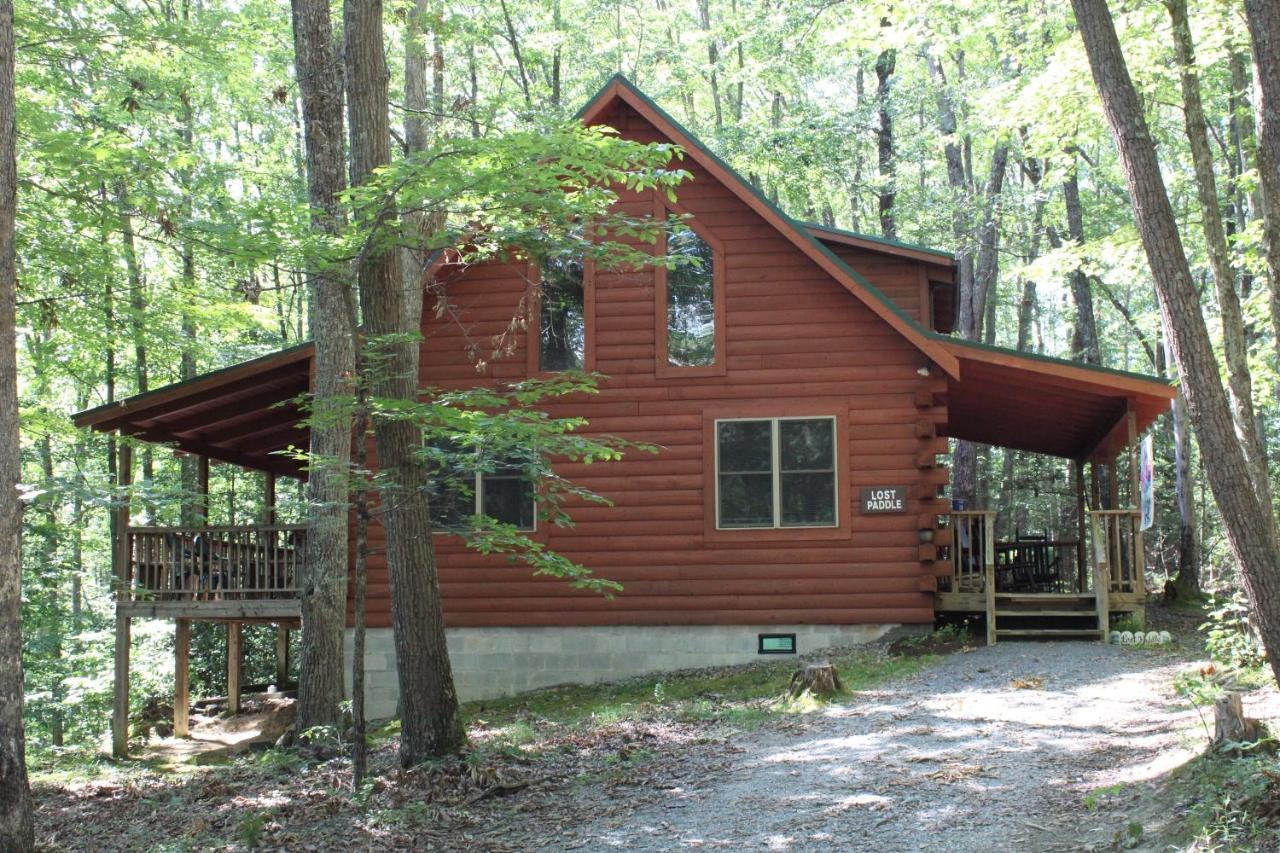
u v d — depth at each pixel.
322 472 13.54
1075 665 13.06
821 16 25.36
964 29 17.28
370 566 16.72
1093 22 9.21
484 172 9.45
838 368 16.09
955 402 18.16
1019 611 15.24
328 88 12.54
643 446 10.64
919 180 35.66
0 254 7.77
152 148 12.84
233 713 19.73
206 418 16.88
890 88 28.70
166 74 17.22
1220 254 12.05
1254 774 6.96
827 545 15.98
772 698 13.05
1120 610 15.20
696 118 37.81
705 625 16.12
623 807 8.91
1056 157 16.34
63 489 10.13
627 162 10.40
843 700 12.14
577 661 16.33
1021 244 32.72
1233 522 8.59
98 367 22.42
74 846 9.95
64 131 12.62
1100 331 40.47
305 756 12.55
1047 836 7.21
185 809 10.80
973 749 9.49
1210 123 23.77
